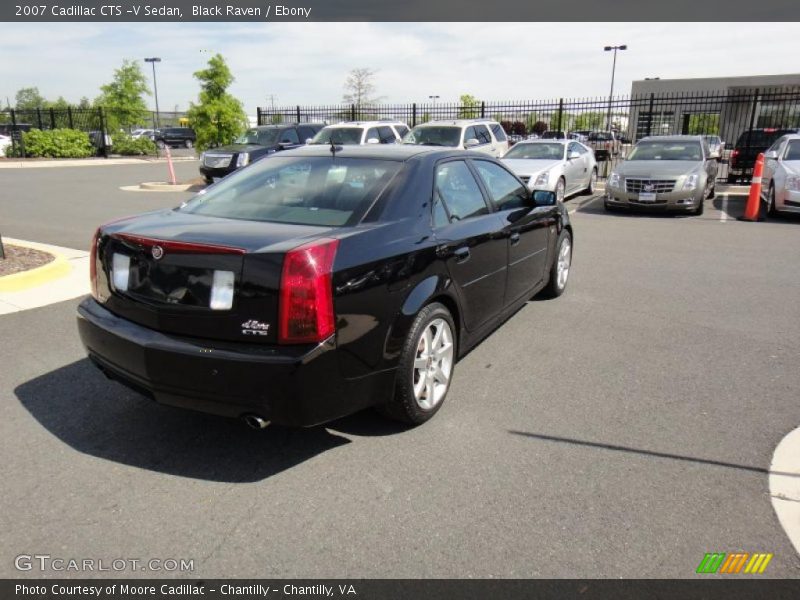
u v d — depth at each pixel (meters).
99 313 3.41
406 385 3.45
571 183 15.11
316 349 2.90
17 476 3.15
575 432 3.62
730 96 18.69
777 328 5.50
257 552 2.62
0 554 2.60
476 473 3.20
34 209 13.07
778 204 11.85
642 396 4.10
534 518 2.84
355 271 3.08
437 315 3.71
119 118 34.12
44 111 35.84
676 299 6.44
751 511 2.88
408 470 3.23
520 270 5.10
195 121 20.72
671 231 10.88
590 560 2.57
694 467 3.25
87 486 3.07
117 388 4.17
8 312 5.67
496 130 17.98
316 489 3.06
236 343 2.95
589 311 6.00
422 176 3.92
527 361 4.72
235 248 2.94
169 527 2.78
